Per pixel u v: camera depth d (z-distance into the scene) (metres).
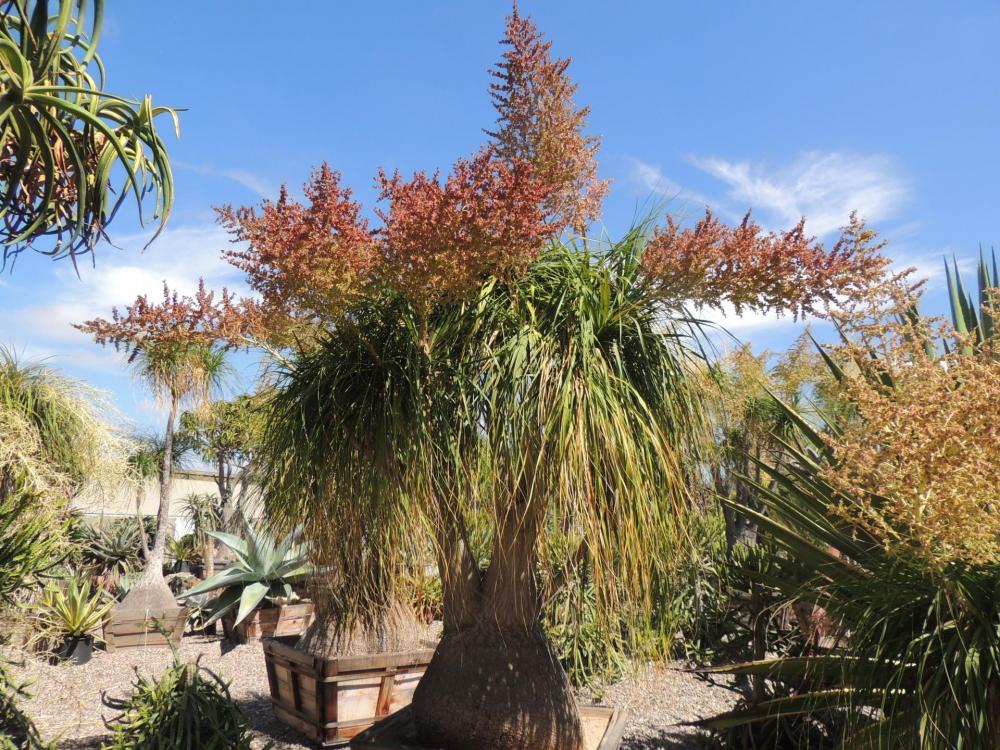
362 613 3.84
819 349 2.90
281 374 3.04
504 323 2.70
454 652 2.81
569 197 2.88
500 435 2.52
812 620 2.93
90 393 5.95
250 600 6.48
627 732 3.90
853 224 2.22
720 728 3.20
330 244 2.13
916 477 1.91
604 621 2.52
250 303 2.78
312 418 2.83
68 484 5.48
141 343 2.87
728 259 2.25
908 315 2.36
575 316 2.65
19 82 2.71
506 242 2.20
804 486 2.86
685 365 2.85
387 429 2.59
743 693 3.65
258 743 3.81
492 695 2.69
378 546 2.72
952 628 2.13
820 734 3.10
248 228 2.23
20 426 4.82
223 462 10.75
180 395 7.66
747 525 4.87
